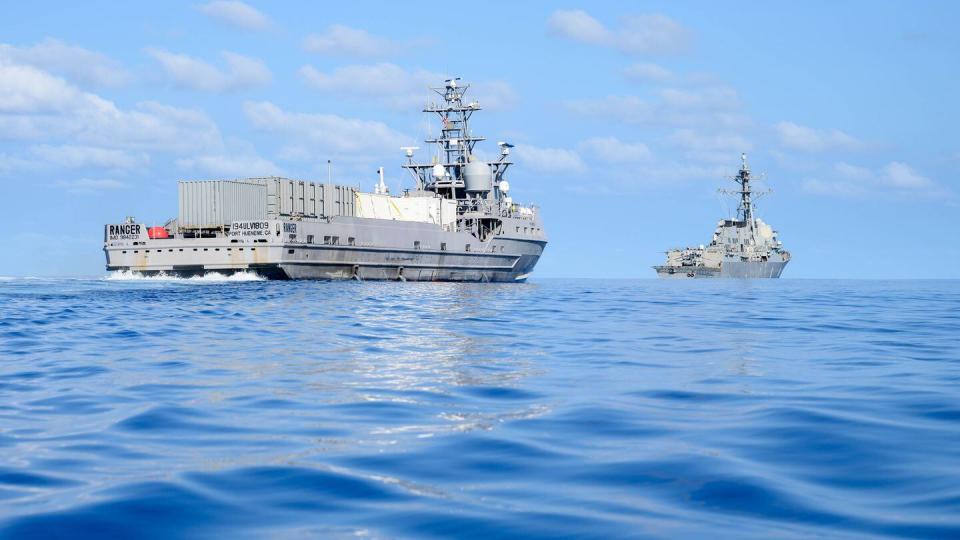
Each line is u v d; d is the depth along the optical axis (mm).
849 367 21062
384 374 19828
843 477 9930
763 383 18078
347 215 95438
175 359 23125
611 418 13961
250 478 10141
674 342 28391
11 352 24891
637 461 10891
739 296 71812
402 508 8906
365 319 39312
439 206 104875
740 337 30469
